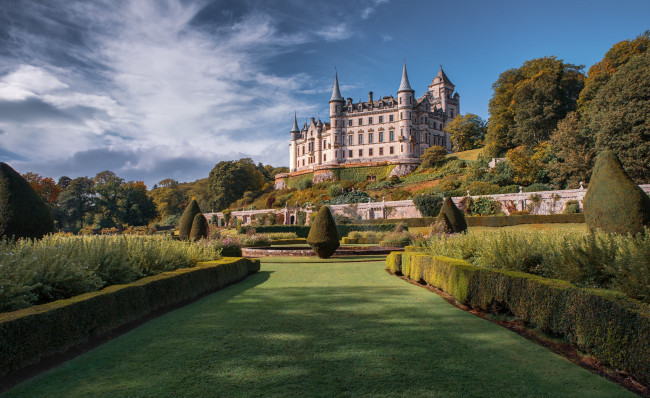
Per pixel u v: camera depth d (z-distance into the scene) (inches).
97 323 217.5
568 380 157.8
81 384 154.2
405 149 3097.9
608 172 394.0
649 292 174.2
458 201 1628.9
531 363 177.0
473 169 1942.7
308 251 831.1
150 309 277.7
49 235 409.4
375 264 668.7
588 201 410.9
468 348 197.8
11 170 429.7
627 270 199.8
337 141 3378.4
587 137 1430.9
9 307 200.2
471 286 291.4
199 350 194.9
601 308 171.9
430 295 353.4
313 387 149.5
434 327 239.0
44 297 234.4
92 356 187.6
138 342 209.9
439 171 2484.0
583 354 187.8
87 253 292.5
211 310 292.4
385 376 160.4
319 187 2856.8
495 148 2253.9
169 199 4296.3
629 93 1227.2
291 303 316.5
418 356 185.2
